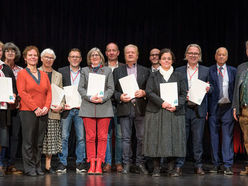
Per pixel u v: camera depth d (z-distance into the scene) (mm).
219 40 6426
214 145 4359
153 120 3980
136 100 4188
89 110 4070
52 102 4148
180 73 4109
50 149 4105
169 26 6617
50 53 4250
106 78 4176
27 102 3867
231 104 4340
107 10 6664
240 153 5805
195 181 3684
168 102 3941
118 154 4383
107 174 4117
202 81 4094
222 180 3760
